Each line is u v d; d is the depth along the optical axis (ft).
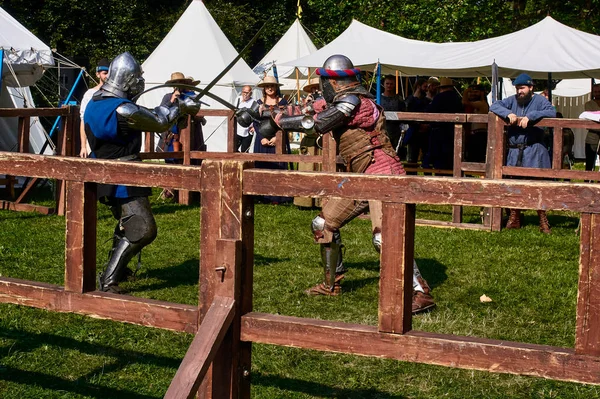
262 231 27.89
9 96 39.68
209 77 52.47
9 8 77.51
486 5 63.21
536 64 36.70
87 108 17.33
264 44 96.02
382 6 69.10
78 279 10.73
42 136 41.16
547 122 28.53
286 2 93.45
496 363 8.90
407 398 12.96
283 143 35.68
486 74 44.98
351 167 17.85
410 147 42.83
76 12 79.87
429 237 27.37
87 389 13.12
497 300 19.10
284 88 64.54
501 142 28.73
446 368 14.23
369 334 9.42
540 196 8.53
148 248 24.16
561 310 18.34
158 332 15.87
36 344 15.08
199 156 34.78
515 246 26.03
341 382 13.57
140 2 84.69
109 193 17.75
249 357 10.19
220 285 9.77
